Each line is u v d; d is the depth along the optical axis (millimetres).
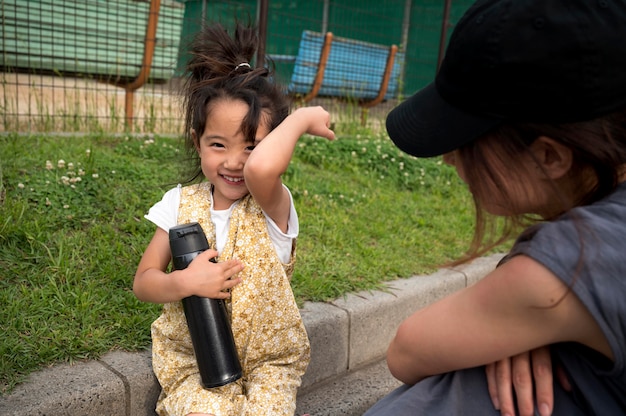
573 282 919
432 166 4977
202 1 5145
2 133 3820
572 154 996
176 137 4473
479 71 1001
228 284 1685
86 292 2170
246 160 1768
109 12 4570
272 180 1630
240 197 1834
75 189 2941
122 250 2549
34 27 4188
